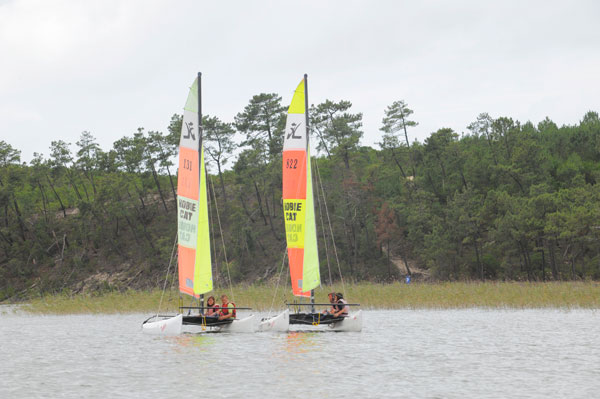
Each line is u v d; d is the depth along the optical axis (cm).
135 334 4984
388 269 12350
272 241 14625
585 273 10812
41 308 7719
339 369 3269
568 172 13775
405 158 14612
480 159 14512
